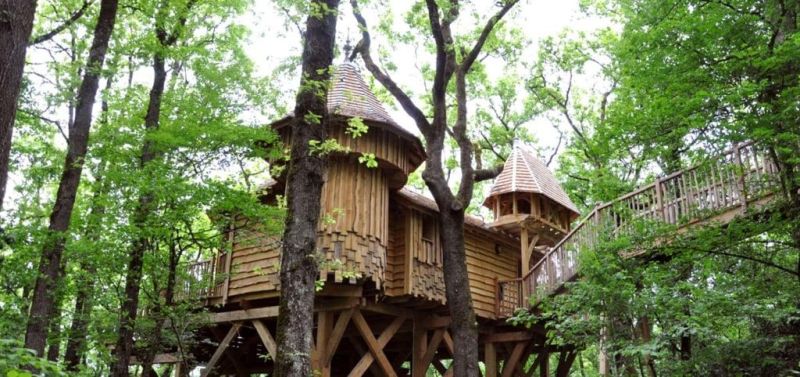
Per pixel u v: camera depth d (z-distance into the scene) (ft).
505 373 54.39
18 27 18.26
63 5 45.73
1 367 14.60
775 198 31.24
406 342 62.59
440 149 41.47
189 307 40.24
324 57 27.76
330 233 44.75
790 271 30.89
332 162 46.70
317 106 27.20
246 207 37.81
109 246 35.68
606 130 36.68
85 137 33.45
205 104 38.50
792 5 30.22
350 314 45.93
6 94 17.75
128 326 36.22
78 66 36.35
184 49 38.86
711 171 36.22
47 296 31.24
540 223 59.93
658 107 31.12
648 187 40.88
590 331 35.27
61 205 32.32
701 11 31.96
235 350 62.08
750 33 31.22
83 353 45.44
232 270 49.90
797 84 28.78
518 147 66.33
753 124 28.63
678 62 31.91
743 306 30.40
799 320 30.68
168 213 35.19
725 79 30.58
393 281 50.93
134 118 37.47
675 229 33.17
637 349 30.76
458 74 44.32
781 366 30.71
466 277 38.58
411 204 51.55
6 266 33.78
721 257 33.91
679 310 32.09
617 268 33.63
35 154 43.01
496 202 61.93
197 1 41.75
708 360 31.96
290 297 24.80
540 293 47.37
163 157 37.19
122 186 35.76
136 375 57.11
